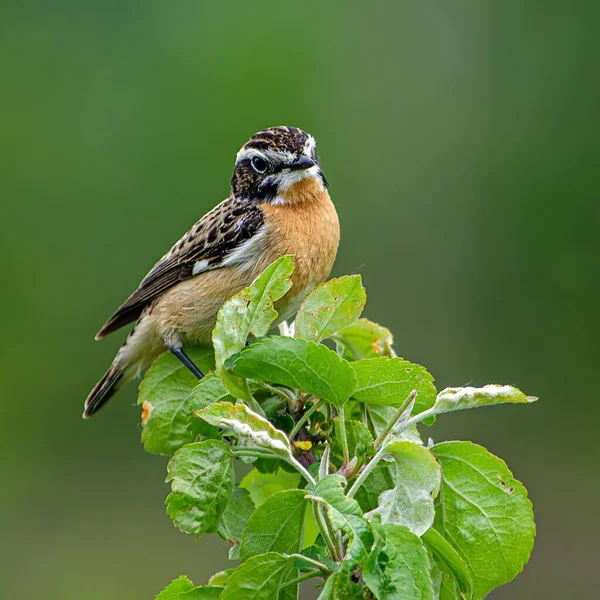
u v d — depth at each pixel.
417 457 4.73
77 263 15.25
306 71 15.98
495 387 4.88
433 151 16.05
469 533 5.13
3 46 15.74
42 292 15.15
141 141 15.52
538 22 16.23
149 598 13.79
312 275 8.69
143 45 15.91
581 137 15.89
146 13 15.97
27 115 15.54
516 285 15.66
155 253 15.30
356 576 4.64
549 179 15.83
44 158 15.41
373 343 6.64
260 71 15.76
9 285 15.09
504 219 15.80
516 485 5.11
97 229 15.34
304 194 8.62
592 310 15.40
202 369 6.64
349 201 15.86
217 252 8.56
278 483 6.32
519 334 15.51
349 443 5.42
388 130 16.05
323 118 15.89
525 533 5.10
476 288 15.66
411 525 4.64
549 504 14.50
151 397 6.44
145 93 15.70
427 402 5.23
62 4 15.87
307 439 5.62
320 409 5.69
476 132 16.09
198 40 15.92
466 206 15.90
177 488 4.98
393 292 15.71
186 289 8.68
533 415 15.02
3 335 14.96
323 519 4.60
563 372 15.29
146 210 15.38
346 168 15.94
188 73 15.74
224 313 5.27
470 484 5.15
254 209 8.59
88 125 15.63
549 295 15.57
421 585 4.27
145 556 14.09
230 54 15.77
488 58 16.33
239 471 9.16
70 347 15.12
